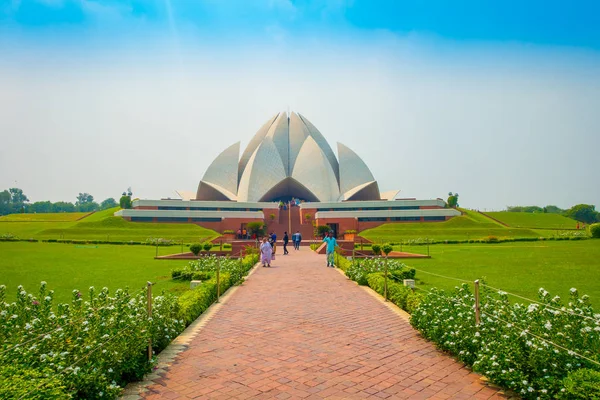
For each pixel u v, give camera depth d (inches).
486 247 954.1
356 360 185.8
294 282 440.5
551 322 154.4
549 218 2007.9
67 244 1095.0
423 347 206.1
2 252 796.6
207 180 1969.7
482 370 160.1
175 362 183.5
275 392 150.2
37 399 103.9
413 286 382.9
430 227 1567.4
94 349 140.7
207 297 302.4
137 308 180.1
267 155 1893.5
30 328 144.7
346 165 2022.6
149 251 898.1
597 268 522.6
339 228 1670.8
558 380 133.3
